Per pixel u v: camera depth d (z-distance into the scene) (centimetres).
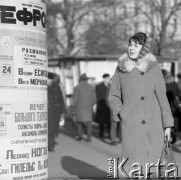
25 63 565
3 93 555
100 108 1720
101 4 3678
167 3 3222
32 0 572
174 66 2333
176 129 1472
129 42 655
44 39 592
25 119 565
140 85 643
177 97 1470
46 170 593
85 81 1672
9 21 558
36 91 575
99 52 3862
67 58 2552
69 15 3584
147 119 644
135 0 3400
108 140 1706
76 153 1370
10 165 558
